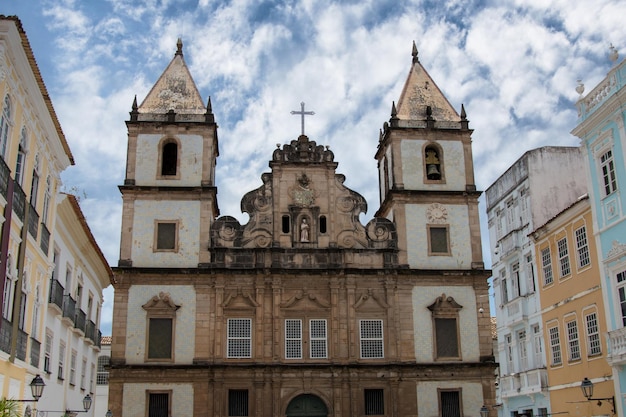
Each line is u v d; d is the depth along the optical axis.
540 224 39.94
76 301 35.44
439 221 38.44
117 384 34.12
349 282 36.56
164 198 37.22
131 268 35.59
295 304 36.12
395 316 36.41
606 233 30.27
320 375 35.09
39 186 26.23
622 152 29.02
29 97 23.56
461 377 35.88
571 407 33.97
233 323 35.69
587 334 32.62
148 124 38.25
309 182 38.44
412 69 42.53
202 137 38.50
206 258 36.41
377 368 35.31
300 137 39.03
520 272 41.28
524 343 40.78
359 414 34.72
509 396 41.09
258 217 37.59
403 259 37.47
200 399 34.25
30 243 24.64
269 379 34.78
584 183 41.25
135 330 35.00
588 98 31.56
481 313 37.00
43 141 26.30
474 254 38.06
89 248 36.94
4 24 20.09
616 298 29.53
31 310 25.30
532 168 40.88
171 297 35.69
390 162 39.94
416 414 35.06
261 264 36.56
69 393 34.31
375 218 38.19
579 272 33.44
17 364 23.05
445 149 39.84
